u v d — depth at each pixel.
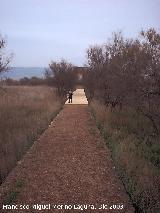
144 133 15.16
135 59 14.33
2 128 14.66
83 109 26.17
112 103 21.12
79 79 56.12
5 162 10.16
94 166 10.51
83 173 9.82
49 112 20.61
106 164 10.73
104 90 22.38
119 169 9.83
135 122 17.06
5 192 8.34
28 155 11.80
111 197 8.07
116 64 18.23
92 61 27.44
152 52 12.49
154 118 14.36
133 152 11.44
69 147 13.02
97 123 17.91
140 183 8.50
